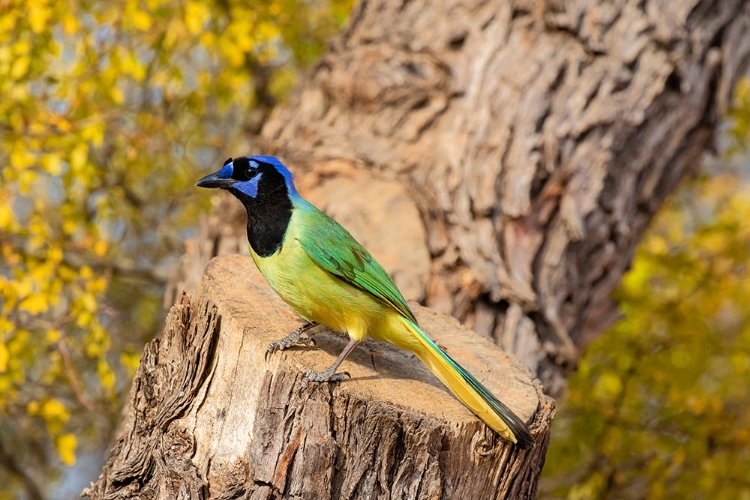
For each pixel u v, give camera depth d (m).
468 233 12.24
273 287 8.37
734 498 15.85
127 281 19.19
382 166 13.27
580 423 16.55
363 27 15.22
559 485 17.83
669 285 17.56
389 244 11.94
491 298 11.77
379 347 8.64
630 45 14.08
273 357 7.57
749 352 16.89
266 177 8.37
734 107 17.84
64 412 12.89
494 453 7.39
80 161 13.51
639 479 17.05
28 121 13.55
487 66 14.01
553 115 13.51
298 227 8.17
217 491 7.57
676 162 14.59
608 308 14.06
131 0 13.96
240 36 15.32
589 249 13.32
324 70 15.06
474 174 12.95
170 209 18.34
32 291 12.87
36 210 13.80
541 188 13.12
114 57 14.23
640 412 16.95
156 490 7.83
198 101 16.73
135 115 17.30
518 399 8.08
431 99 14.03
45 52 13.93
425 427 7.13
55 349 15.30
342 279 8.08
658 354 16.92
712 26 14.71
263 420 7.42
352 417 7.27
